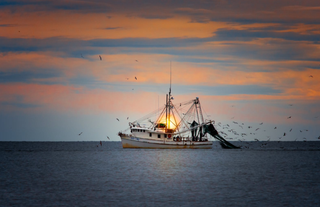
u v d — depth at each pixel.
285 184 106.62
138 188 97.88
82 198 85.56
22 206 78.38
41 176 119.56
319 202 84.12
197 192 93.31
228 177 120.06
